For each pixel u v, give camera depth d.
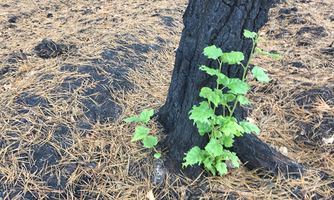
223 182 1.84
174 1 5.23
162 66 3.33
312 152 2.17
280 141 2.29
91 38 3.66
